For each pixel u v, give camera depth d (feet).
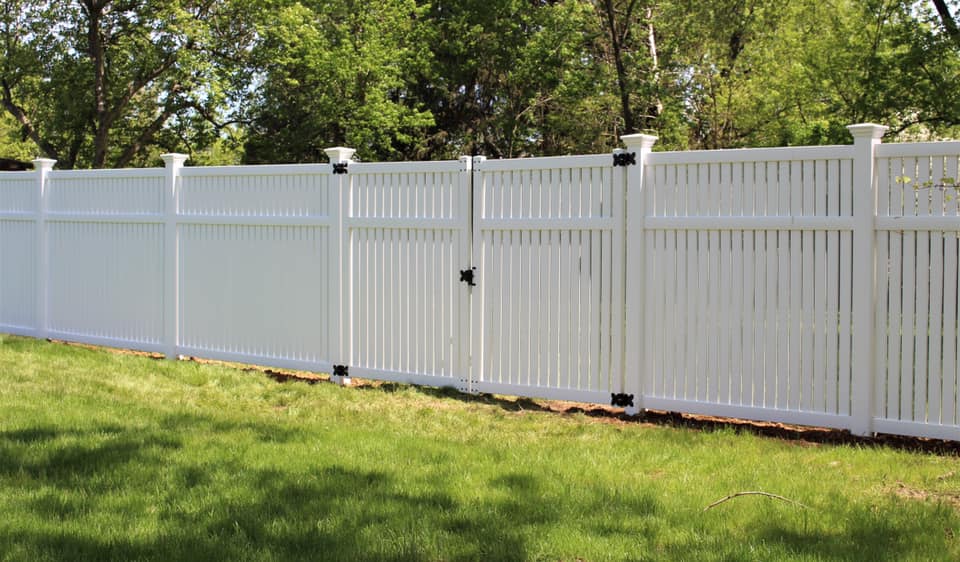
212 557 12.74
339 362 27.17
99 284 32.53
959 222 18.74
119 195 31.86
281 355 28.32
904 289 19.51
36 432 19.74
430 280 25.71
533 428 21.79
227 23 65.62
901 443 20.10
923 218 19.16
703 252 21.77
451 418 22.66
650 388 22.67
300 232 27.73
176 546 13.15
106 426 20.57
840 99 56.85
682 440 20.33
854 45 53.78
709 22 59.93
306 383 27.22
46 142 71.56
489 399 25.21
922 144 19.10
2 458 17.63
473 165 24.95
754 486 16.29
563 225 23.52
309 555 12.84
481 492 15.90
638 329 22.62
